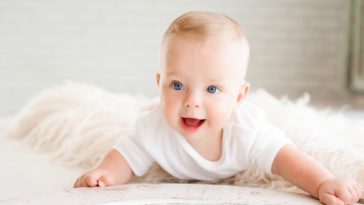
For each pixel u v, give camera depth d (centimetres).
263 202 88
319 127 125
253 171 110
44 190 106
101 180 100
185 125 97
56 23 286
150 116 109
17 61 288
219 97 96
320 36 286
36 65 288
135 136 110
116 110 138
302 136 116
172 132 106
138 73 288
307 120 129
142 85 288
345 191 89
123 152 109
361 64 273
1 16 284
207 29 95
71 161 127
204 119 96
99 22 286
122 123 132
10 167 122
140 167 110
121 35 287
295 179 99
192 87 95
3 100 289
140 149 109
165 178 114
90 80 288
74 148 128
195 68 94
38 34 286
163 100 98
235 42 97
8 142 146
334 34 286
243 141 103
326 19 285
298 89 287
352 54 278
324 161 108
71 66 289
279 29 286
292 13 285
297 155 101
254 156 105
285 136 113
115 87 288
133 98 164
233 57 96
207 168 107
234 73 97
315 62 288
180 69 94
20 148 140
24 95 289
